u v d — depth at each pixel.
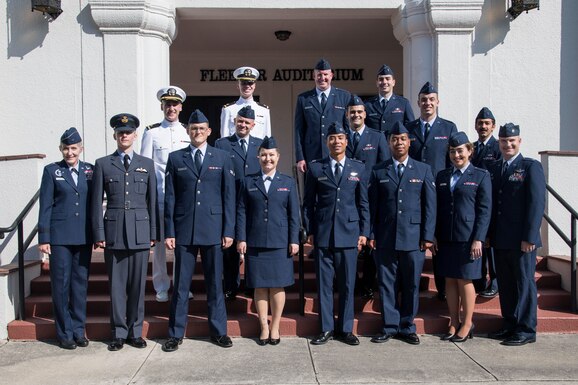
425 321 5.87
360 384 4.59
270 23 9.76
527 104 8.21
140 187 5.51
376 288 6.22
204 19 8.88
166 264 6.61
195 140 5.57
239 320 5.86
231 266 6.14
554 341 5.64
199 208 5.48
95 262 6.76
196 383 4.64
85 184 5.63
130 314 5.60
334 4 8.07
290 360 5.14
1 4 7.92
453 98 8.02
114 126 5.55
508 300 5.71
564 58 8.25
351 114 6.07
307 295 6.34
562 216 7.10
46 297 6.32
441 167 6.13
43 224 5.49
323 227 5.62
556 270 6.71
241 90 6.64
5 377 4.79
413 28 8.05
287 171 11.95
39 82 7.91
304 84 11.95
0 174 6.92
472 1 7.81
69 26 7.86
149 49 7.86
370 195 5.75
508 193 5.59
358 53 11.96
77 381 4.70
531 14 8.20
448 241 5.58
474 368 4.91
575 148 8.30
